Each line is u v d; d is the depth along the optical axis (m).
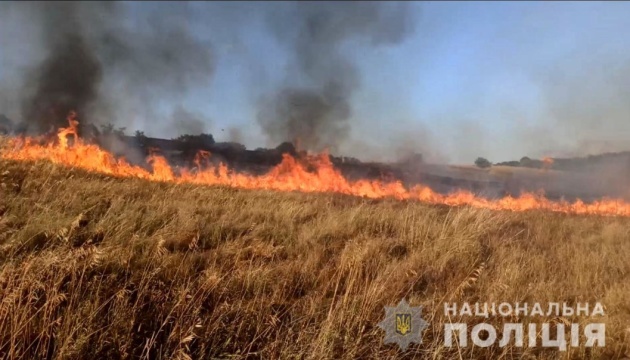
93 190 6.37
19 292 2.97
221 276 4.02
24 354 2.79
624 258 5.54
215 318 3.37
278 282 4.18
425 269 4.82
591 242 6.76
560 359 3.39
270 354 3.08
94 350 2.85
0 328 2.83
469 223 6.64
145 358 2.91
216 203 7.25
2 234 4.00
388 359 3.20
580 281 4.71
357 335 3.31
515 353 3.46
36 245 3.99
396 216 7.12
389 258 5.22
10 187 5.66
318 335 3.22
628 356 3.48
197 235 4.81
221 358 2.99
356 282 4.22
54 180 6.38
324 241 5.80
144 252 4.33
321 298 3.90
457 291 4.03
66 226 4.38
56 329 2.92
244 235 5.72
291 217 6.85
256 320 3.45
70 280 3.44
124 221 4.93
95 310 3.05
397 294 4.08
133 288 3.58
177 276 3.95
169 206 6.29
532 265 5.16
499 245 5.98
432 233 6.12
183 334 3.10
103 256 3.73
